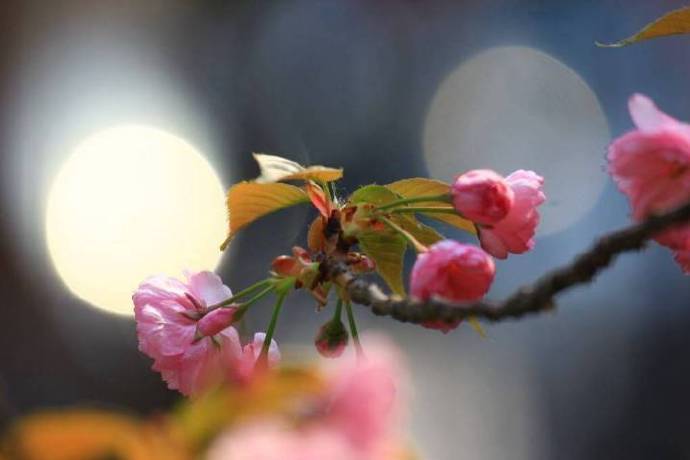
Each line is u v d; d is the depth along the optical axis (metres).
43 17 14.58
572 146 14.27
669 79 13.86
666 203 2.12
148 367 9.91
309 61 16.09
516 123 14.86
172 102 15.49
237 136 15.54
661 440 9.86
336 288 2.79
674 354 10.34
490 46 15.75
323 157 15.50
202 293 2.88
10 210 12.64
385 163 15.47
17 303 10.92
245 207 2.83
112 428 1.16
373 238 2.81
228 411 1.17
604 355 10.46
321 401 1.17
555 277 1.67
